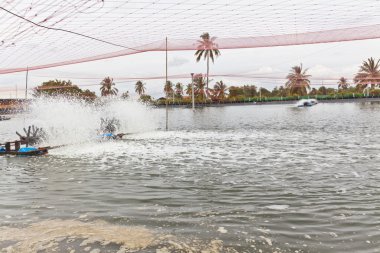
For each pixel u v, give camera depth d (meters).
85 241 5.29
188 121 36.41
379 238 5.29
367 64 85.25
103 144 17.09
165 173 10.24
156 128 26.83
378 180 8.88
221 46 15.25
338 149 14.37
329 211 6.55
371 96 83.88
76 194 8.05
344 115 39.31
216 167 11.02
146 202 7.32
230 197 7.61
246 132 23.19
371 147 14.63
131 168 11.09
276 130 24.25
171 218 6.29
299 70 100.62
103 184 8.99
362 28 12.27
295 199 7.37
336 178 9.20
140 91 128.62
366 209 6.63
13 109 69.12
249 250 4.95
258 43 14.69
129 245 5.14
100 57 16.20
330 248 4.99
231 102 93.38
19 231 5.75
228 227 5.82
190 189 8.34
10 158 13.51
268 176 9.59
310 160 11.95
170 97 109.56
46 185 9.02
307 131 22.86
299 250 4.94
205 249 4.99
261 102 94.81
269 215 6.39
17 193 8.26
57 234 5.59
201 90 96.19
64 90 65.88
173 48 15.46
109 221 6.17
